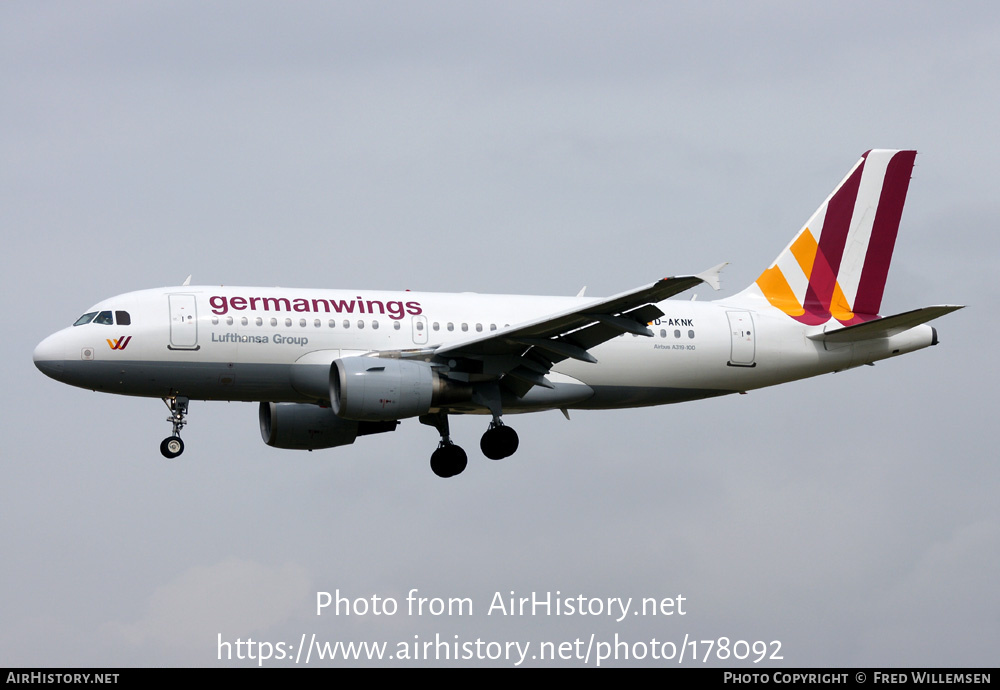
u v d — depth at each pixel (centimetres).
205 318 10588
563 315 9706
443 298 11362
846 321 12488
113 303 10644
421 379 10425
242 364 10644
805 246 12681
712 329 11962
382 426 12025
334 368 10469
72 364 10406
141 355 10469
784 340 12188
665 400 12012
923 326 12588
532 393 11288
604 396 11738
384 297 11162
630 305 9569
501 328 11244
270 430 12019
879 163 12862
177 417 10862
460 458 11731
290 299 10881
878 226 12812
